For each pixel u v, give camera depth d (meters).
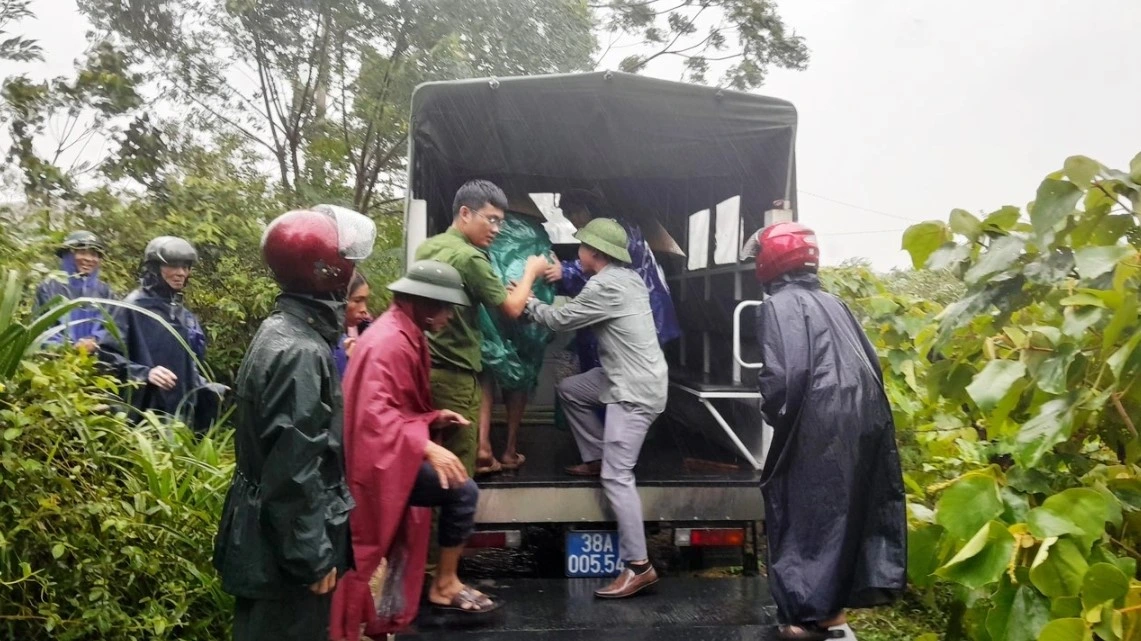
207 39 14.87
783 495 3.86
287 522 2.92
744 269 5.31
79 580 3.59
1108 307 3.23
